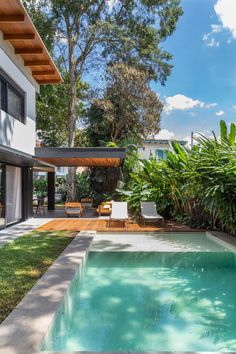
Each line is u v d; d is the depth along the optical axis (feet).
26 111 40.73
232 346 12.12
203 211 35.68
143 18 64.08
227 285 19.31
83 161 49.62
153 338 12.66
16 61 36.40
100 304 16.15
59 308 13.12
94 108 67.92
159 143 82.58
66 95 70.90
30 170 46.11
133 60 65.82
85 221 42.83
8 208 39.01
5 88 33.86
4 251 23.35
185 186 31.73
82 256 21.54
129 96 64.59
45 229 34.99
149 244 29.89
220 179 28.66
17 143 37.06
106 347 11.91
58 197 87.61
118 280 20.10
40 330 10.78
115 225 38.58
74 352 9.59
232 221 29.19
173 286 19.06
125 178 59.52
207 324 13.99
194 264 23.90
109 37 62.95
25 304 13.07
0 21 27.30
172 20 65.72
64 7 58.49
